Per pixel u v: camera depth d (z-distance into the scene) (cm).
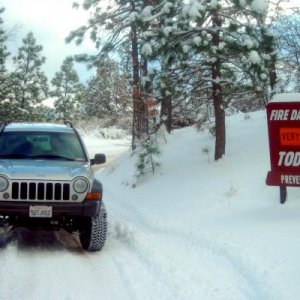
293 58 1667
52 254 785
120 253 789
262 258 652
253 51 1148
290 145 916
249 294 565
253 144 1360
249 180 1102
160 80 1293
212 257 711
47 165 809
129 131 2709
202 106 1619
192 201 1098
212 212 995
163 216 1046
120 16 2089
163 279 638
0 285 614
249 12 1206
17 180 761
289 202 932
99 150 3706
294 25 1650
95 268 705
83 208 773
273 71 1477
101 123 5050
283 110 918
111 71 2158
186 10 1169
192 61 1284
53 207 762
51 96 4800
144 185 1423
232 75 1303
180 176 1330
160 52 1240
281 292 538
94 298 575
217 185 1135
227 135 1497
